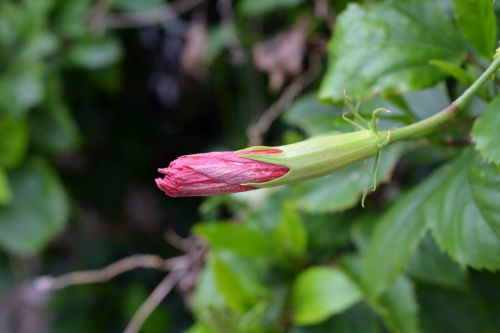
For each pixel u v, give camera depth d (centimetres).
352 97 38
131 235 76
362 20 39
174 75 71
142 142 72
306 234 45
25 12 57
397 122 39
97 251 74
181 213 73
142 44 69
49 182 57
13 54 57
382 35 38
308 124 44
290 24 52
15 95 55
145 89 71
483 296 43
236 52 57
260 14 51
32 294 77
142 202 78
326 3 46
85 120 68
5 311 82
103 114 69
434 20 38
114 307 71
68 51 58
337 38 39
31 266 73
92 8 58
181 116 73
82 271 73
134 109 71
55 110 58
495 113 34
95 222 76
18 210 57
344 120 35
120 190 71
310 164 33
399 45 38
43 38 56
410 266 41
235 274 45
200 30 57
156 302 48
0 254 69
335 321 43
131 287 68
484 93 36
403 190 44
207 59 56
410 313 40
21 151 56
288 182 33
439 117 33
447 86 41
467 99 33
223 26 56
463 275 41
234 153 33
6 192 55
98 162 70
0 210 57
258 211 46
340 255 45
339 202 41
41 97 55
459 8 35
